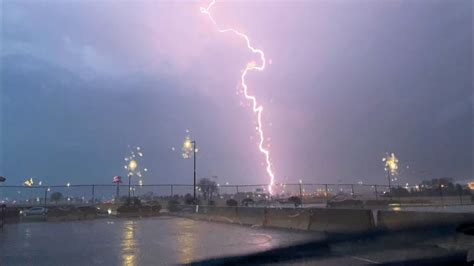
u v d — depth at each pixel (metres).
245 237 17.98
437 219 12.43
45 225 31.53
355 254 11.29
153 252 13.79
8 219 39.50
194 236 19.08
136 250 14.47
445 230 12.01
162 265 11.11
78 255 13.62
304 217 21.11
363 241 13.19
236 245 14.88
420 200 50.97
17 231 25.42
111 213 52.38
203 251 13.45
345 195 58.62
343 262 10.27
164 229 24.09
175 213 46.34
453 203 46.62
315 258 10.86
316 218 20.11
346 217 17.83
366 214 16.66
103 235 21.03
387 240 13.38
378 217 15.84
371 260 10.44
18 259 12.95
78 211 48.03
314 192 58.00
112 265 11.41
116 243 16.97
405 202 49.09
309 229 20.27
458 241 11.39
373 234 13.90
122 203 57.50
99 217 44.00
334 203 46.94
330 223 18.89
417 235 12.68
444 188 58.56
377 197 54.84
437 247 11.95
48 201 62.03
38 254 14.03
